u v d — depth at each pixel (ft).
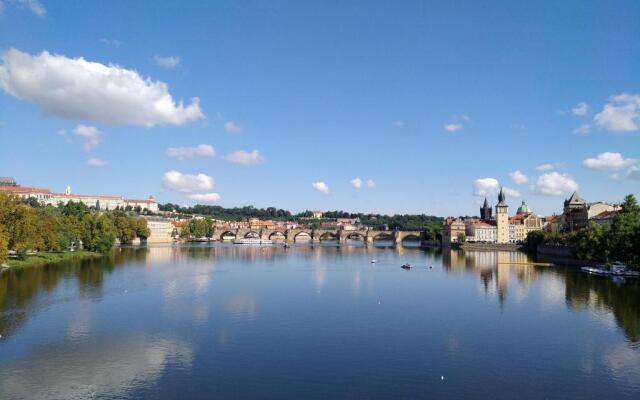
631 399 239.71
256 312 411.54
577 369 278.05
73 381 256.93
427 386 252.83
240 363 283.18
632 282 603.67
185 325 364.17
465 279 643.45
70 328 351.87
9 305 422.00
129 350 304.50
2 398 236.43
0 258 563.89
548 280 627.46
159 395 240.32
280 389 247.50
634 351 309.01
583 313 412.98
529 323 377.91
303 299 475.31
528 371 274.36
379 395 241.55
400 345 318.86
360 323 375.66
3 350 303.48
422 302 463.42
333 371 271.90
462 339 333.62
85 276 606.14
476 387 252.21
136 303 440.86
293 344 319.06
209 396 239.30
